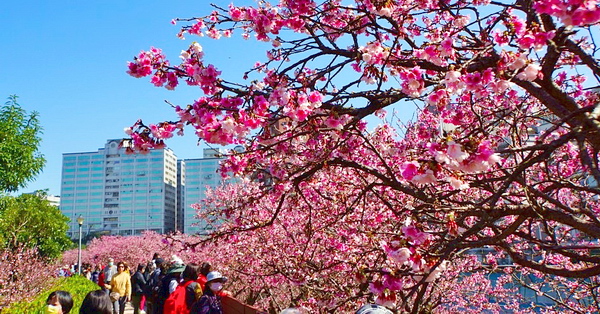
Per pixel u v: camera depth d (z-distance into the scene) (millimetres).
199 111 3490
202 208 15117
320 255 6258
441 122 4695
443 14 5438
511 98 5375
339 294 5094
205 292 4590
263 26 4066
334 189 5914
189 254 15852
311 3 4246
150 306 7707
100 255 34281
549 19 3543
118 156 150000
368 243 5652
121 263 10117
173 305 4883
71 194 149750
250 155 4609
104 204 147250
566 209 3271
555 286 6496
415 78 3311
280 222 7102
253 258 8352
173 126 3625
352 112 3617
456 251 4262
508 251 3318
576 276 2996
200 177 142875
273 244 7551
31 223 22453
